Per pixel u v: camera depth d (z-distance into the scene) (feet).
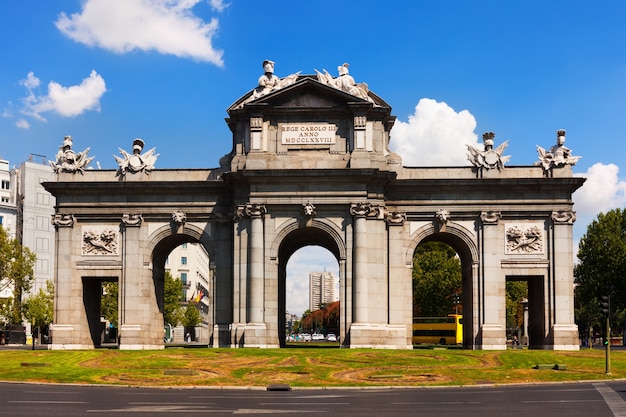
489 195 236.84
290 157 229.45
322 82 232.53
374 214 227.81
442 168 239.09
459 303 428.97
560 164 236.84
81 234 241.14
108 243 240.53
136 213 240.53
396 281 232.94
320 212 227.20
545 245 235.81
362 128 228.22
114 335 500.33
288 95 231.50
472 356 193.88
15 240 334.03
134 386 142.10
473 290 234.58
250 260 225.76
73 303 238.27
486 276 233.96
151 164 244.22
